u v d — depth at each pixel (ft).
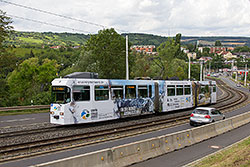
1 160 34.19
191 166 30.86
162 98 83.71
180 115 86.69
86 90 61.21
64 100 57.67
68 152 39.17
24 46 575.38
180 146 40.45
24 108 97.66
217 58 590.55
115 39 153.28
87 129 59.57
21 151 38.99
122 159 31.04
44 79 186.19
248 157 34.04
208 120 60.80
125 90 71.10
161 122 67.97
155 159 34.42
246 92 236.02
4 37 127.34
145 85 77.92
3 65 131.44
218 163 31.78
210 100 115.55
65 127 62.49
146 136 51.75
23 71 182.70
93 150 40.45
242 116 67.46
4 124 67.87
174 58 263.90
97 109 63.16
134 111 73.56
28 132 55.62
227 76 529.86
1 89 136.98
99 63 153.69
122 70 158.30
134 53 248.73
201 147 41.68
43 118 80.38
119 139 48.85
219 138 49.21
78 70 155.84
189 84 98.68
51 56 390.63
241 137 50.21
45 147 41.70
